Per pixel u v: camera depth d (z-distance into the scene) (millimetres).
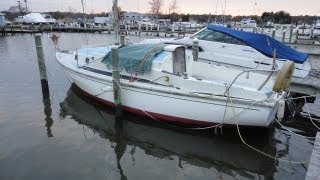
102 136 7449
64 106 9445
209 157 6559
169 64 7855
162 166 6180
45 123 8125
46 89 10289
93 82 9008
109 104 8984
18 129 7664
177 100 7445
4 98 10117
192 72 8719
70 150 6656
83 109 9219
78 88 10289
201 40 11570
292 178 5785
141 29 42312
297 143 7297
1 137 7168
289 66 6465
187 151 6809
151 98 7816
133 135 7527
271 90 7363
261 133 7375
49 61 17688
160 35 36438
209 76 8617
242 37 10984
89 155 6477
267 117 6785
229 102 6910
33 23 53750
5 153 6422
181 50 8234
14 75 13492
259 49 10742
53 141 7051
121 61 8477
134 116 8453
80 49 11039
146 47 8641
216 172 6012
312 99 10781
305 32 33938
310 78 11766
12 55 20141
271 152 6801
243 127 7250
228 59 11172
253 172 6016
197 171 6039
